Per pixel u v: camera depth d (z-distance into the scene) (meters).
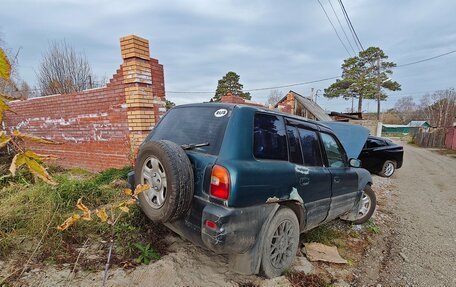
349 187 4.08
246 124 2.59
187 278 2.65
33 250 2.80
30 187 4.02
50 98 7.43
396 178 10.03
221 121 2.63
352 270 3.31
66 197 3.90
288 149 3.02
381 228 4.80
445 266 3.59
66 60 14.25
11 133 0.86
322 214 3.50
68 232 3.09
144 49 5.88
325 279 3.00
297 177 2.95
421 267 3.53
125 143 6.14
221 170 2.29
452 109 51.97
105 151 6.51
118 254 2.92
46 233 2.87
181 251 3.07
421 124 62.09
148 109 6.00
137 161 2.64
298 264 3.18
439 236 4.61
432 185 9.02
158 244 3.17
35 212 3.33
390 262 3.62
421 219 5.47
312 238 3.87
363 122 24.34
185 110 3.07
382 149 9.88
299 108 16.39
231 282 2.65
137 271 2.63
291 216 2.92
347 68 39.38
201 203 2.38
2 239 2.82
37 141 0.91
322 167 3.54
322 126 3.88
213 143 2.51
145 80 5.90
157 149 2.38
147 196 2.55
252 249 2.55
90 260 2.77
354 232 4.43
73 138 7.12
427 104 75.75
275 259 2.78
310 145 3.43
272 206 2.67
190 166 2.40
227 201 2.24
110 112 6.30
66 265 2.67
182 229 2.54
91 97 6.57
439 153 22.25
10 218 3.20
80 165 7.07
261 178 2.49
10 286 2.31
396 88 36.84
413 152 22.67
